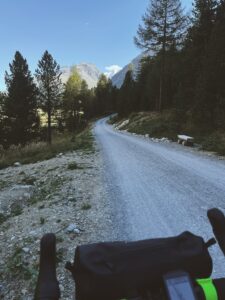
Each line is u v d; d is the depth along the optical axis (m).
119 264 2.10
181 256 2.21
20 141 41.62
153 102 69.94
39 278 2.30
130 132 42.81
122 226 6.60
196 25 30.52
